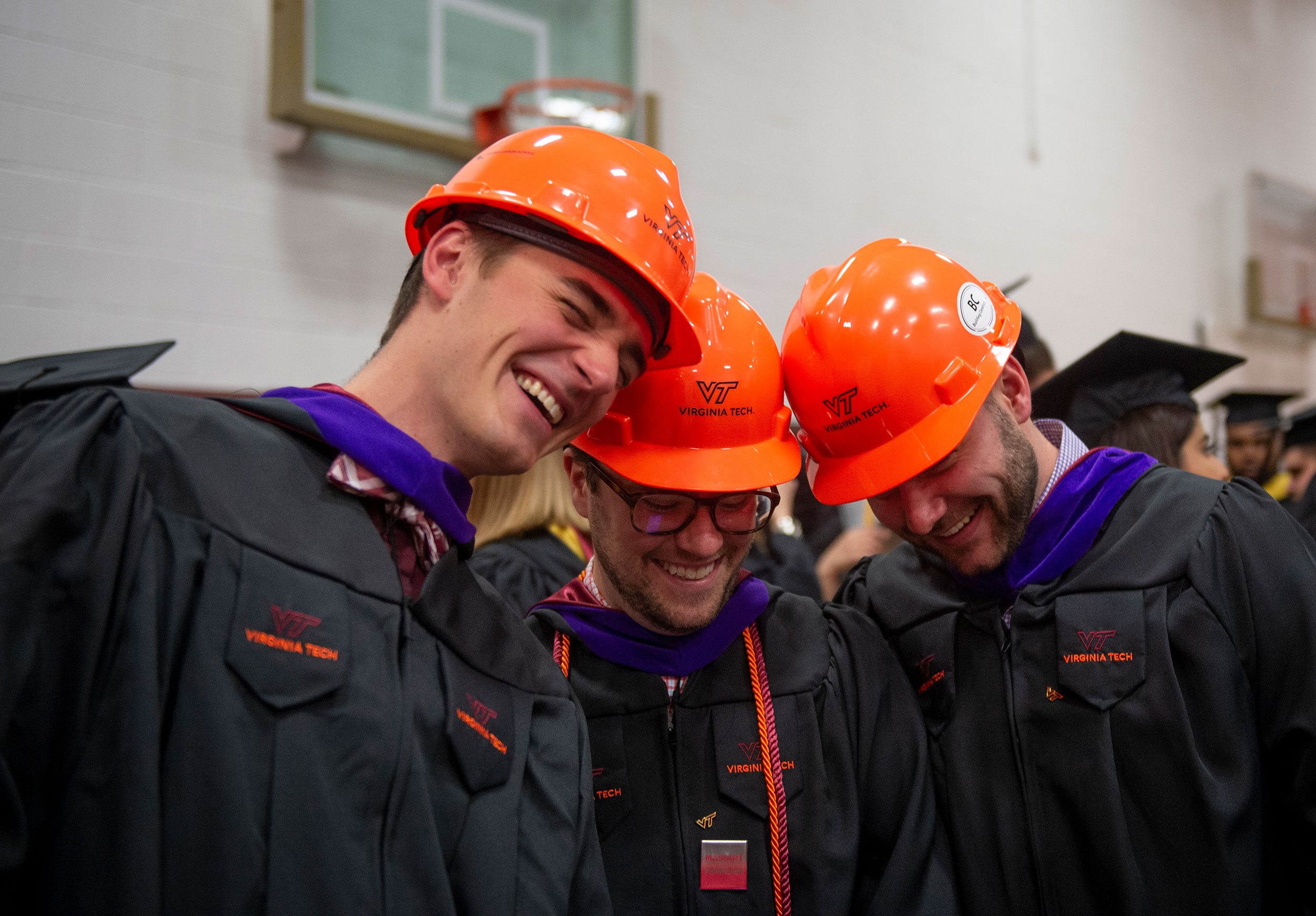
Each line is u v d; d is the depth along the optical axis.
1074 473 1.38
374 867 0.82
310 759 0.81
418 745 0.90
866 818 1.30
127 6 2.88
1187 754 1.17
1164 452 1.94
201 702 0.78
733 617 1.32
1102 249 6.09
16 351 2.69
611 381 1.00
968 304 1.31
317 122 3.12
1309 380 7.51
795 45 4.64
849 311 1.30
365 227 3.35
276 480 0.91
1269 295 7.11
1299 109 7.75
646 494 1.22
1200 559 1.26
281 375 3.14
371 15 3.33
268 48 3.14
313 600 0.87
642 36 3.99
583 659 1.30
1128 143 6.33
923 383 1.26
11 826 0.69
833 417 1.30
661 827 1.22
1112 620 1.25
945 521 1.31
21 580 0.73
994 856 1.27
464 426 0.98
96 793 0.73
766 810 1.23
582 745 1.09
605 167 1.04
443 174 3.55
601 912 1.03
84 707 0.74
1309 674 1.18
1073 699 1.25
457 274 1.00
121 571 0.79
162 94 2.94
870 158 4.90
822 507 3.98
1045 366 2.68
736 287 4.34
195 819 0.75
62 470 0.78
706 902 1.19
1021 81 5.71
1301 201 7.46
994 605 1.36
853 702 1.33
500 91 3.68
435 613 0.98
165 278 2.93
